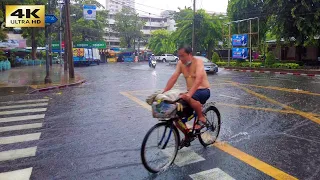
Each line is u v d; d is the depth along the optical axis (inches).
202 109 179.8
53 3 1095.0
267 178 143.7
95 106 339.6
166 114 147.6
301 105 335.0
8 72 932.0
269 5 1035.9
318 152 179.5
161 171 153.2
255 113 292.8
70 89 518.0
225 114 288.2
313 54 1223.5
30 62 1530.5
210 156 173.9
